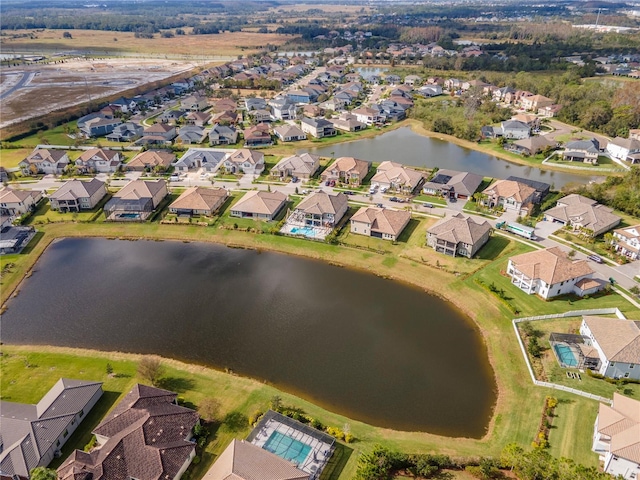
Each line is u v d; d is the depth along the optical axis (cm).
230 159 13862
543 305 7644
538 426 5541
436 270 8750
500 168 14525
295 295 8331
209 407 5728
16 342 7212
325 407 5981
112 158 13988
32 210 11431
